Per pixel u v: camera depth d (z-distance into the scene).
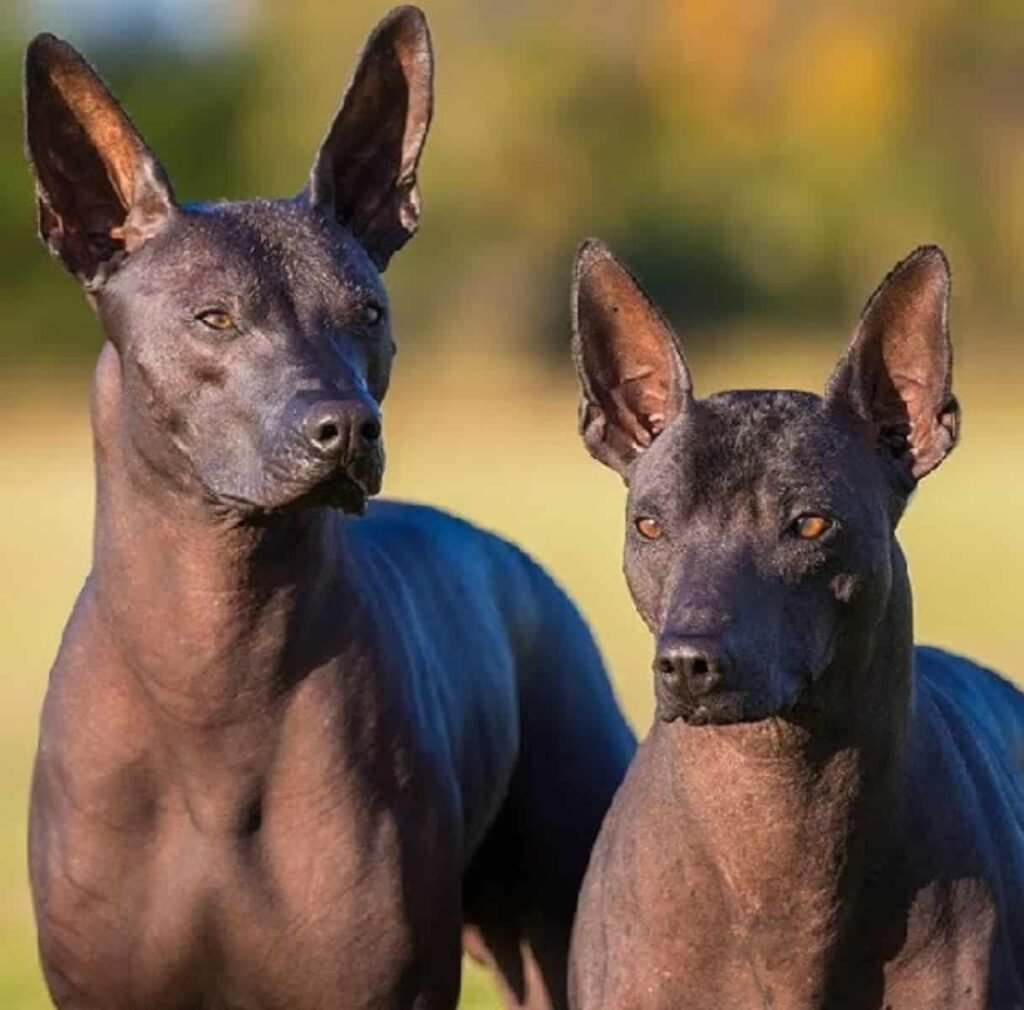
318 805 12.41
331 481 11.48
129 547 12.30
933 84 70.69
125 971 12.55
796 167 70.56
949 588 34.88
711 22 71.62
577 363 11.96
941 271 11.55
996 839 11.79
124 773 12.40
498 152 71.56
